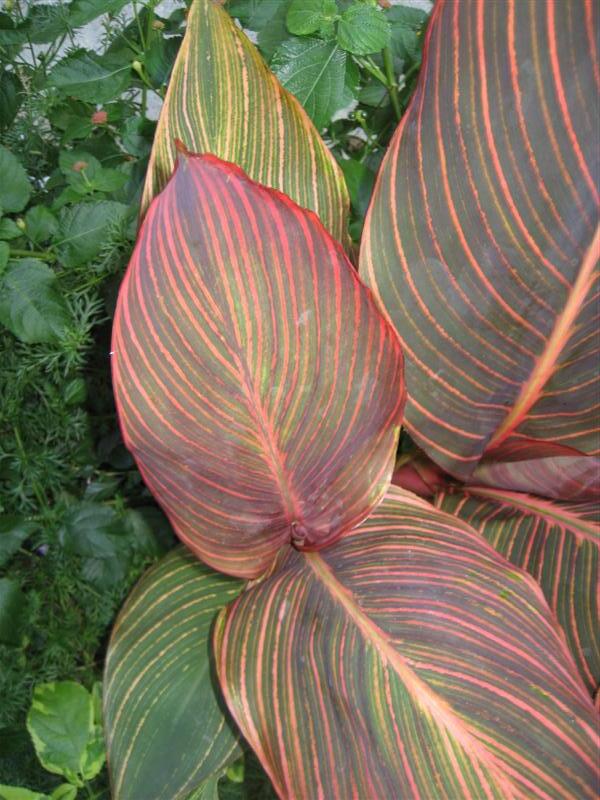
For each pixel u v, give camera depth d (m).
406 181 0.50
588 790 0.44
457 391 0.55
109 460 0.77
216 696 0.56
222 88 0.53
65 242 0.63
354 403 0.49
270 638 0.51
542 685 0.47
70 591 0.77
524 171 0.48
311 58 0.61
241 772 0.72
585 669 0.54
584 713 0.46
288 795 0.45
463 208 0.50
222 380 0.46
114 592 0.77
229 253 0.42
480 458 0.60
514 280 0.51
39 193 0.73
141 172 0.70
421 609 0.50
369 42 0.58
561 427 0.57
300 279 0.44
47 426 0.71
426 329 0.54
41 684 0.74
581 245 0.50
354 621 0.50
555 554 0.59
